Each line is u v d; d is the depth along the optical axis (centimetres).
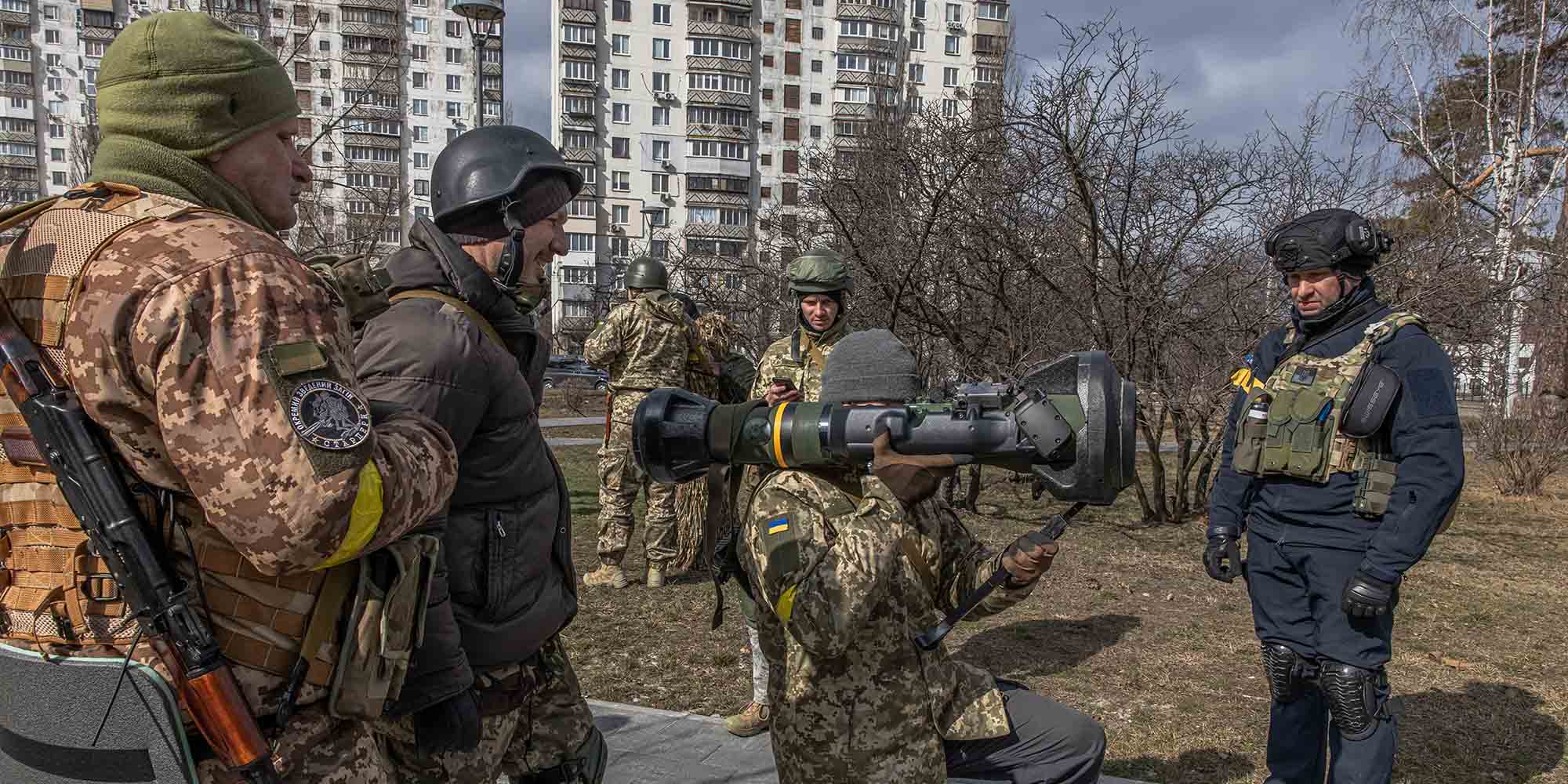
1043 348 737
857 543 190
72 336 125
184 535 130
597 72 5559
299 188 168
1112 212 710
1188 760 342
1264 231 711
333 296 142
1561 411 973
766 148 5747
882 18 5422
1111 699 402
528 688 215
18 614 132
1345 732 262
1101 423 165
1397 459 257
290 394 124
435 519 163
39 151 5878
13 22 5762
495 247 203
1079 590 575
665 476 205
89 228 130
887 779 198
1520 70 1284
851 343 208
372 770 150
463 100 5700
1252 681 424
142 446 127
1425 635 495
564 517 221
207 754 132
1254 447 282
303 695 139
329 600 141
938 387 195
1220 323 716
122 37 141
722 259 1215
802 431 184
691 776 314
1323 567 265
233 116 146
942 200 729
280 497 121
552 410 2186
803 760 202
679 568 605
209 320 123
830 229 941
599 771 240
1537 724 374
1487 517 854
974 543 227
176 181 142
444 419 182
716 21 5591
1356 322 278
